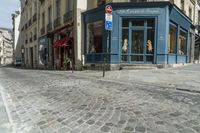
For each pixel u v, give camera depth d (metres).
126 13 16.88
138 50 17.14
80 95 7.70
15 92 9.01
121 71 15.27
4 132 4.51
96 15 18.44
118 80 11.00
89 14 19.27
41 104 6.71
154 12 16.66
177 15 18.89
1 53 109.81
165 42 16.73
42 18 32.94
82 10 20.08
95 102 6.61
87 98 7.18
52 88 9.50
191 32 24.92
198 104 6.16
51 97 7.62
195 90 7.86
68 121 5.05
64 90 8.85
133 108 5.84
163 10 16.62
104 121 4.93
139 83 9.85
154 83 9.66
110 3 16.86
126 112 5.52
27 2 44.69
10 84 11.66
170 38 18.36
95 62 18.61
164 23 16.66
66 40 21.06
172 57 18.36
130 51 17.16
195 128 4.42
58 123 4.96
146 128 4.45
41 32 33.34
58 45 22.17
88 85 9.84
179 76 11.73
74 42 20.38
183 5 22.69
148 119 4.97
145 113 5.40
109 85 9.64
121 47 17.19
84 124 4.81
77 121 5.02
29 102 7.05
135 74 13.06
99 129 4.48
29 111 6.01
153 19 16.83
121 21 17.00
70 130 4.50
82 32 20.11
